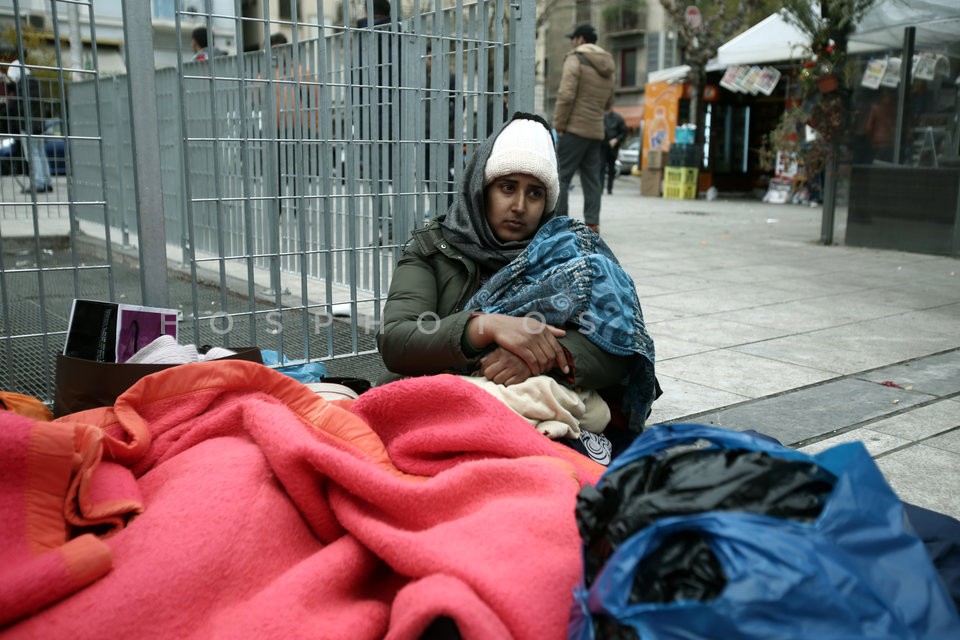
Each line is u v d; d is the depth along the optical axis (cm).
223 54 603
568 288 219
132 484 167
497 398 193
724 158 1997
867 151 922
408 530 160
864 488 120
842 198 967
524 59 395
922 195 870
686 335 491
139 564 142
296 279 555
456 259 247
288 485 164
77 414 188
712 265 785
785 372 411
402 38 386
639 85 4072
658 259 823
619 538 123
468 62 397
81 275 640
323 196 362
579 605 125
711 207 1574
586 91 840
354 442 186
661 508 123
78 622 132
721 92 1942
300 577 145
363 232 477
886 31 879
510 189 245
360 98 447
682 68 1897
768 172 1984
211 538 150
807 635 104
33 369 361
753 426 327
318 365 287
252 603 141
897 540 115
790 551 109
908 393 378
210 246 611
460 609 124
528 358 211
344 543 157
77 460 158
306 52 506
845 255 865
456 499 160
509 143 242
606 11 4019
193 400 195
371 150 435
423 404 191
